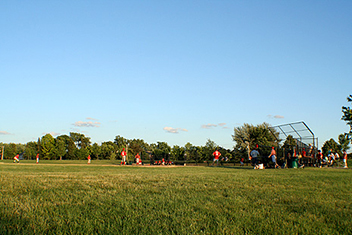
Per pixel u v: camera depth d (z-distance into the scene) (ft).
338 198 23.32
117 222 15.71
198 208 19.06
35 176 39.42
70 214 17.28
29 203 20.18
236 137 166.40
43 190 25.80
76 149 355.36
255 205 20.17
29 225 14.96
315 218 17.03
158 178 37.40
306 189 27.73
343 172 54.44
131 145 376.89
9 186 27.91
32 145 363.56
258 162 84.28
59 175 41.91
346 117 71.00
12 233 13.66
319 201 21.85
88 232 14.07
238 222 15.88
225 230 14.53
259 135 150.00
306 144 86.17
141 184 30.55
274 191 26.17
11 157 330.13
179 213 17.67
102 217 16.79
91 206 19.52
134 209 18.71
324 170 63.41
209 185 29.99
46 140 335.26
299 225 15.62
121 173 48.80
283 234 14.20
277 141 90.17
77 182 31.94
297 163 80.48
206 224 15.61
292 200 22.03
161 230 14.34
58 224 15.29
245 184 30.99
